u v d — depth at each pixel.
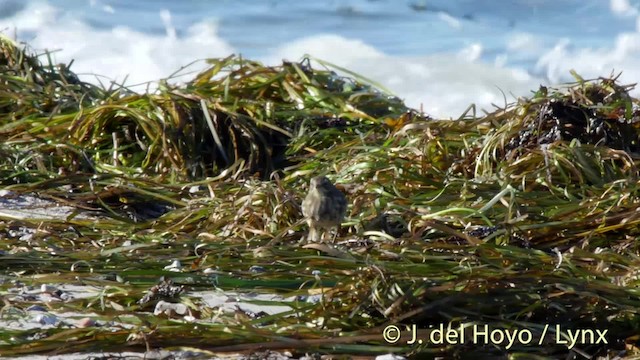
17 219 25.84
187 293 20.50
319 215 23.30
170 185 29.19
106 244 24.09
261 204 26.06
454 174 28.66
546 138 29.48
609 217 24.17
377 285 18.33
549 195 25.86
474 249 21.66
